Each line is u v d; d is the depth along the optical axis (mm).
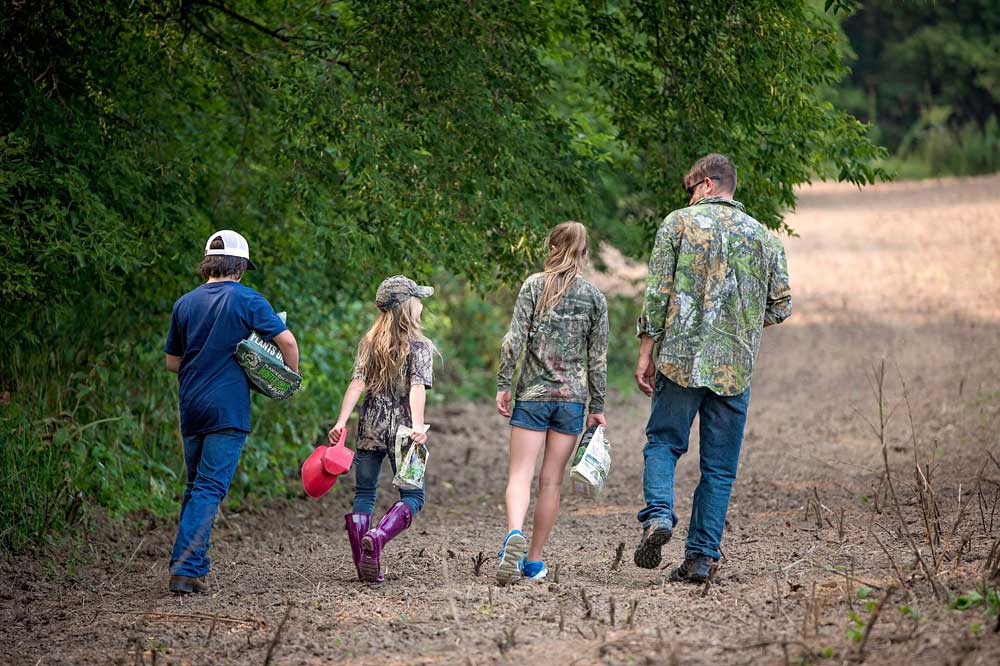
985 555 11094
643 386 11383
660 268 11039
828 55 16922
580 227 11930
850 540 13062
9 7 14531
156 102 17406
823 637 8719
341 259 16750
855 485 17672
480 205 16172
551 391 11688
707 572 11141
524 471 11766
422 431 12180
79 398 16797
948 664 7645
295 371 12391
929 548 11898
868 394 27969
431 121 15766
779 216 17109
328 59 16422
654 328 11062
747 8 15453
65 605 11680
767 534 14180
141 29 16188
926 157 95125
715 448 11203
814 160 17375
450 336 35844
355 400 12453
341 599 11352
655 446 11273
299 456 21719
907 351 32875
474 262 16938
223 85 17594
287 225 18719
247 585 12539
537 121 16938
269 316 12258
